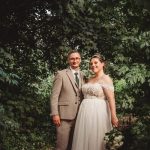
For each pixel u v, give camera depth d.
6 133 7.60
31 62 9.20
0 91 7.53
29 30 8.80
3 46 8.34
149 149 2.96
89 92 5.32
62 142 5.51
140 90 3.10
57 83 5.57
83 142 5.28
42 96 9.82
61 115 5.53
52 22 8.73
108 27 8.85
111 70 8.80
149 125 3.18
